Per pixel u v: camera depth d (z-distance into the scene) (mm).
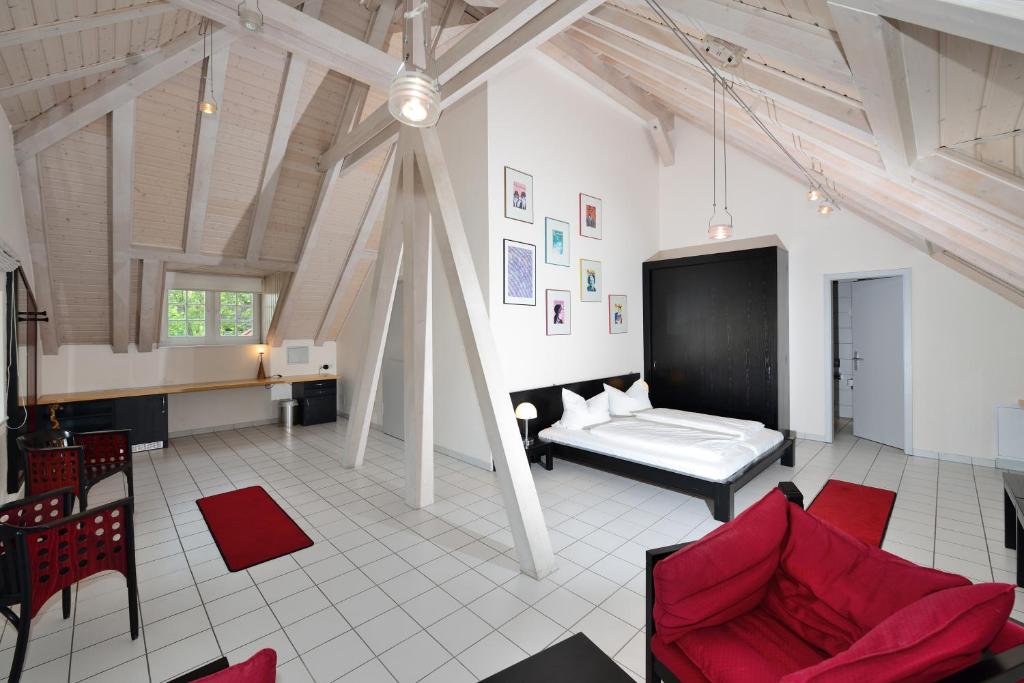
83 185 4137
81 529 2029
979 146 1647
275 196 5129
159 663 2037
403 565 2846
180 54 3494
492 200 4445
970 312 4738
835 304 6910
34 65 2857
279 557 2953
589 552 2990
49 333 5035
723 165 6234
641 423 4684
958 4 878
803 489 4051
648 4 2217
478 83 3482
